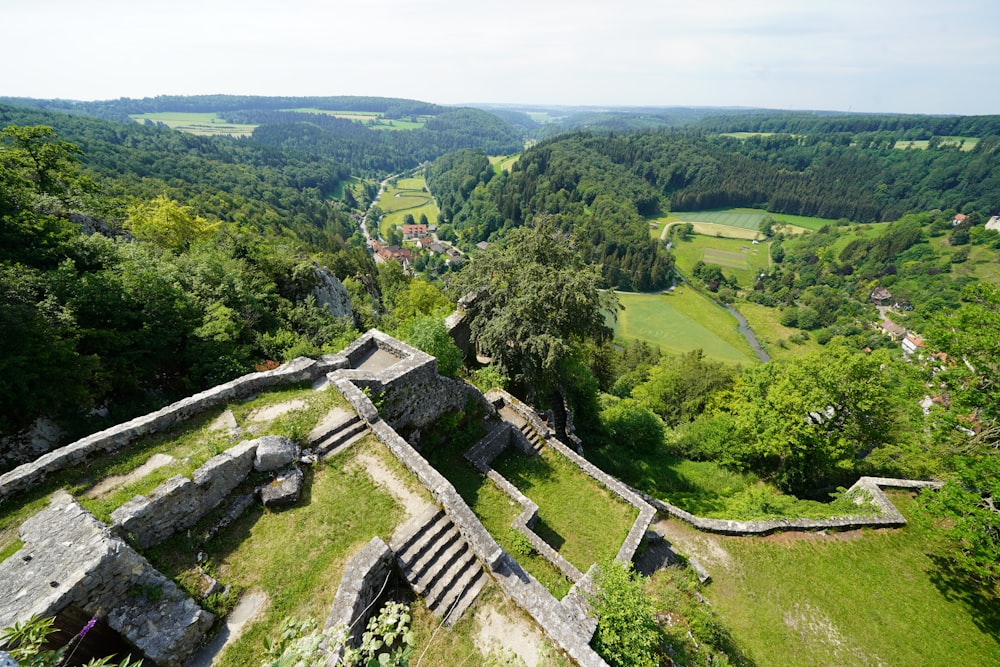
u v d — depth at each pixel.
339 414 12.50
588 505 15.48
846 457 20.27
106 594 7.24
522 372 21.17
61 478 9.31
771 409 21.88
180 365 15.98
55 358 11.71
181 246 28.72
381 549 9.24
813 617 13.47
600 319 21.28
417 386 14.43
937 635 13.16
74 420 12.30
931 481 18.61
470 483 14.48
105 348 13.73
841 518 16.48
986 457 13.70
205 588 8.34
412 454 11.57
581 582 10.63
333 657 6.55
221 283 19.52
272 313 22.22
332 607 8.09
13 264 13.77
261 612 8.33
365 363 15.61
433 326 17.89
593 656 8.41
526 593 9.62
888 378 19.19
